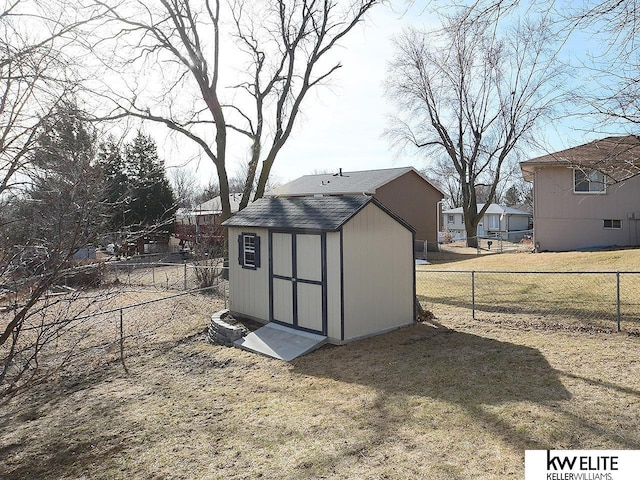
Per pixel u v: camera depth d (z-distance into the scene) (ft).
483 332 29.66
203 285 52.75
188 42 51.85
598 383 20.06
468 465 14.35
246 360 27.40
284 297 31.73
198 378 25.22
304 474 14.60
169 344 32.27
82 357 28.09
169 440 17.87
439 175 113.19
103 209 13.70
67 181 11.96
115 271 41.57
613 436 15.53
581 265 49.85
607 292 37.58
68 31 12.45
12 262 11.93
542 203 67.77
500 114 93.20
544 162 62.39
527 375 21.58
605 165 26.61
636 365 22.07
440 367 23.40
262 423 18.63
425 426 17.15
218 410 20.44
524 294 39.86
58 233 11.89
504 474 13.73
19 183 11.79
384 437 16.58
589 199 64.64
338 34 53.93
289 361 26.37
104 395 23.54
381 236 30.14
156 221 25.22
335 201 31.30
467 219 101.96
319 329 29.27
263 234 33.37
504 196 199.82
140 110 41.09
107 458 16.92
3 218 11.62
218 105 55.42
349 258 28.22
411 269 32.27
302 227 29.40
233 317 35.63
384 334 29.99
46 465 16.85
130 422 19.89
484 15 18.48
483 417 17.47
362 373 23.38
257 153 59.47
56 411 21.88
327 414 18.93
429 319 33.65
